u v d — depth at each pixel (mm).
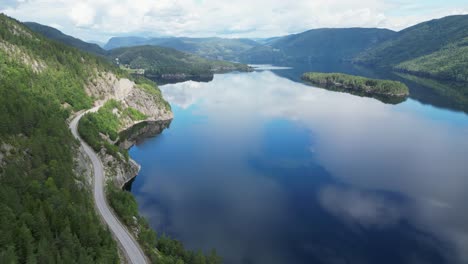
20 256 55312
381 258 87562
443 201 115375
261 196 120000
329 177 135500
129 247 77500
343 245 92875
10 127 96625
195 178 134875
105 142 135875
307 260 86875
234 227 100438
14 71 150625
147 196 118688
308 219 105062
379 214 107750
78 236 67438
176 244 81625
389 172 139625
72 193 84812
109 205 95188
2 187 68062
